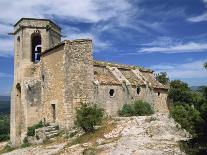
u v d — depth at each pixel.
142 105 35.50
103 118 30.72
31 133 33.12
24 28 36.66
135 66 43.44
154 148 21.97
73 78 31.80
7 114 116.81
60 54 32.06
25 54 36.41
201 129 21.97
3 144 41.97
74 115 31.31
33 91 35.06
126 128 26.45
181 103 42.72
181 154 21.23
